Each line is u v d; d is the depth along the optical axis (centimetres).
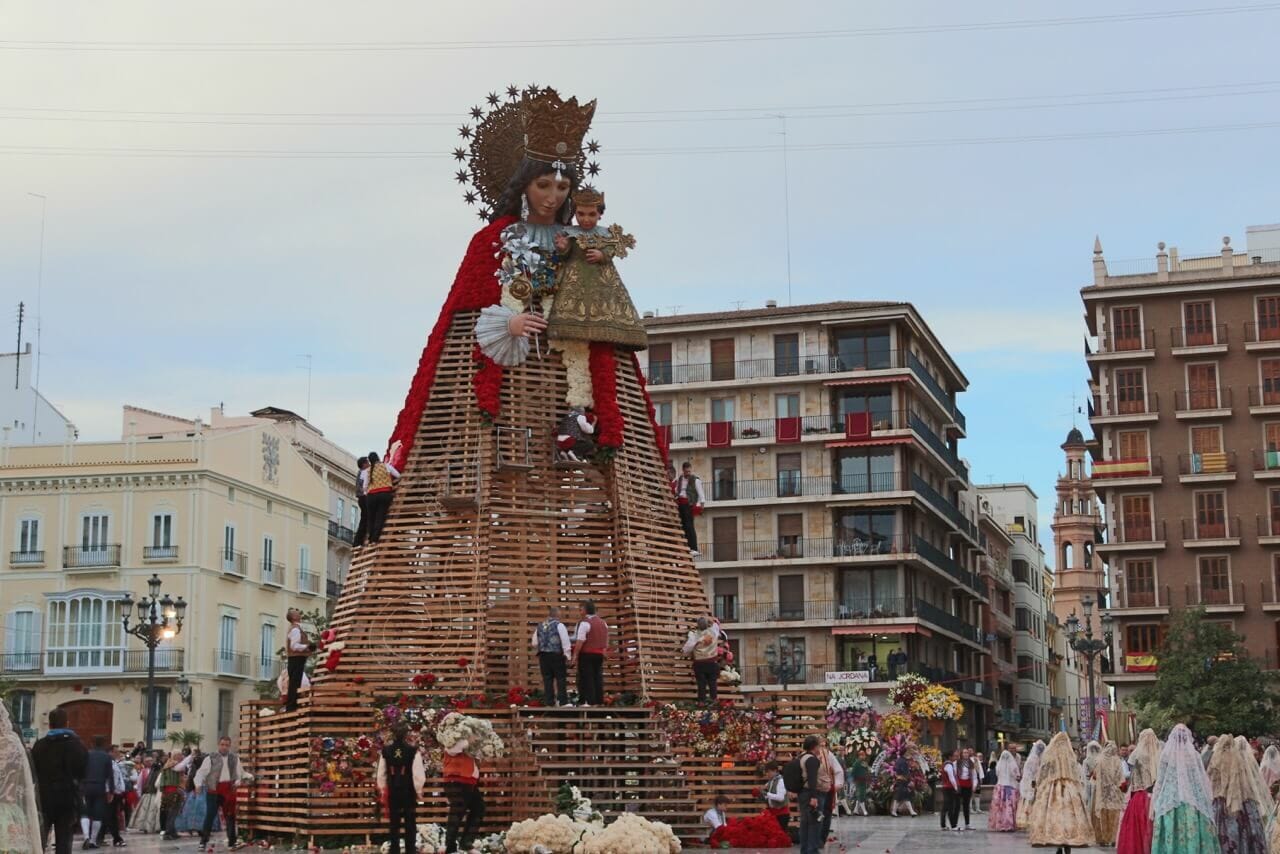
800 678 8494
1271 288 8538
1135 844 2741
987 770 7525
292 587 9112
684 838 3266
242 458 8550
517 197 3922
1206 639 7619
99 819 3472
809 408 8781
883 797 5541
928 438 9088
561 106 3903
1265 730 7506
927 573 9144
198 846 3497
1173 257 8975
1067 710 15425
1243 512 8406
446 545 3625
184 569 8031
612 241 3847
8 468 8200
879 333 8812
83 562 8062
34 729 7962
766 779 3444
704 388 8881
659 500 3906
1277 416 8425
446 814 3234
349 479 10481
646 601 3722
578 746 3309
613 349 3866
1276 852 2709
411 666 3519
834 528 8662
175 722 7888
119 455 8175
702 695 3553
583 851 2734
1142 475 8588
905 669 8306
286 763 3441
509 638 3575
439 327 3822
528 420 3728
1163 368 8644
